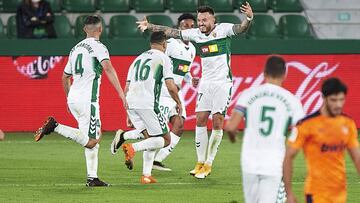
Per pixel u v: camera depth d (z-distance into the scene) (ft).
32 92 176.24
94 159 113.50
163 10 214.28
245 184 75.92
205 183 118.01
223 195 107.76
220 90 121.60
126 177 123.54
